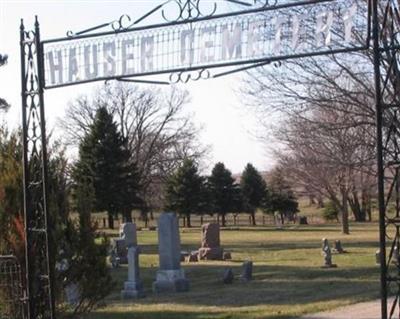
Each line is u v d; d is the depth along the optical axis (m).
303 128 23.09
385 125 12.80
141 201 65.00
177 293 19.73
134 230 33.16
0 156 11.62
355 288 19.20
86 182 12.38
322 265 26.16
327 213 77.19
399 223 9.36
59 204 11.48
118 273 27.50
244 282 21.58
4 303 11.22
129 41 9.68
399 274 9.98
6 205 11.18
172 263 20.47
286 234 53.88
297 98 23.00
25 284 11.18
